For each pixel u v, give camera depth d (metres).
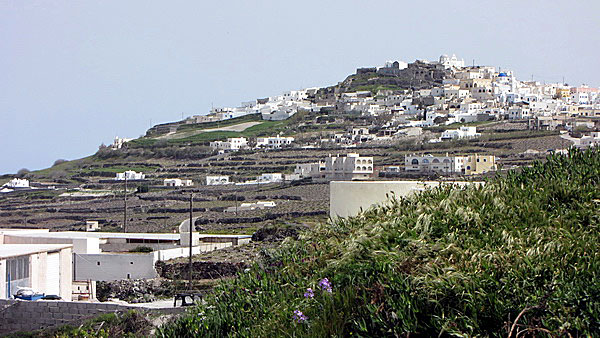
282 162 186.88
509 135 170.00
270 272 20.12
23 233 67.88
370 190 23.25
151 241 64.12
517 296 13.50
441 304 13.81
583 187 18.81
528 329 12.66
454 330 13.12
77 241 60.06
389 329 13.82
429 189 20.47
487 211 17.52
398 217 17.97
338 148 195.12
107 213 126.19
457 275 14.02
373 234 17.23
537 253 14.70
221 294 19.83
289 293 17.62
